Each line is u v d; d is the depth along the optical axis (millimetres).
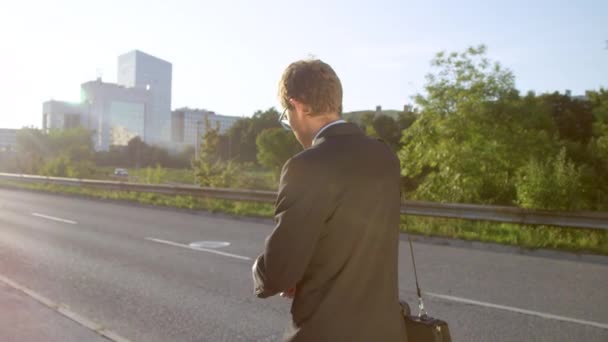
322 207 1611
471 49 18234
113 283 7359
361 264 1665
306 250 1597
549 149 18000
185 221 14805
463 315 5898
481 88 18094
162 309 6109
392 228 1778
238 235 12086
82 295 6734
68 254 9586
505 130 18141
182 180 55438
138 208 18672
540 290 7016
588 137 50062
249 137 118000
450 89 18297
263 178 32156
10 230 12742
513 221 11383
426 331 1832
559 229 11039
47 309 5773
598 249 9562
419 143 18562
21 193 26625
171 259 9102
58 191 27062
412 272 8109
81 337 4922
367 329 1632
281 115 1942
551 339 5113
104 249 10109
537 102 19172
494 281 7523
